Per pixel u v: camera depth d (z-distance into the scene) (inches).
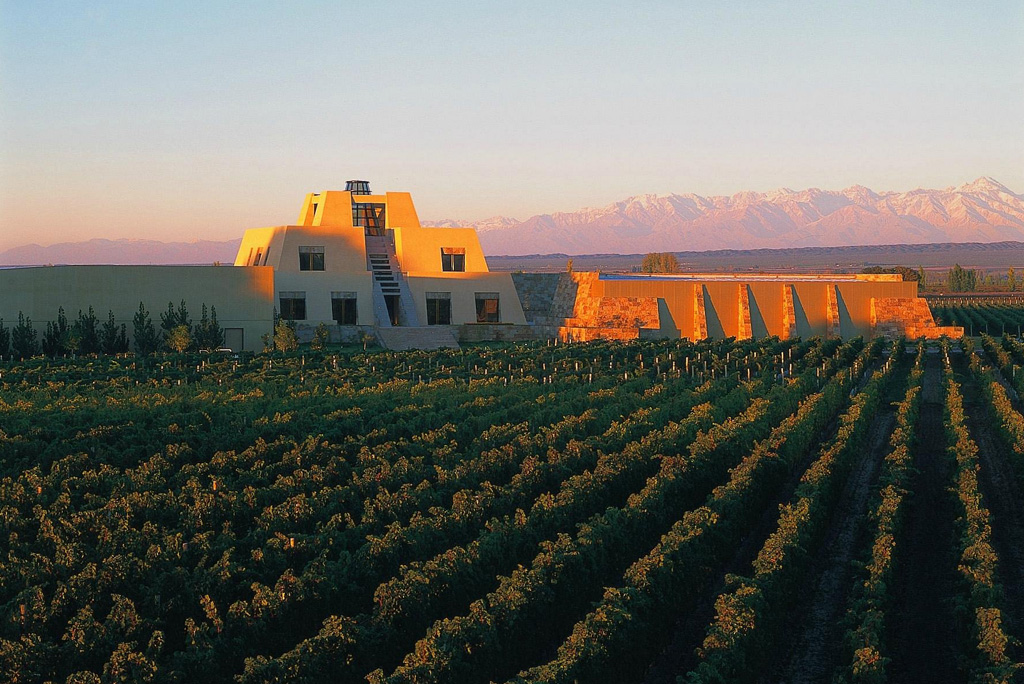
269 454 2268.7
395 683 1248.8
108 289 4726.9
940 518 2091.5
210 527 1784.0
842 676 1331.2
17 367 3715.6
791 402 3240.7
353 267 5620.1
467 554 1598.2
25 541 1726.1
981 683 1289.4
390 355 4284.0
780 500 2308.1
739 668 1337.4
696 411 2886.3
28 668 1278.3
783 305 5861.2
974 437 2997.0
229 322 4909.0
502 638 1403.8
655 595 1510.8
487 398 3095.5
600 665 1328.7
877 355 5123.0
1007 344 5196.9
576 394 3245.6
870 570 1632.6
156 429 2440.9
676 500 2076.8
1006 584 1704.0
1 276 5044.3
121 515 1750.7
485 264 5994.1
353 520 1879.9
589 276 5733.3
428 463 2299.5
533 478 2096.5
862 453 2792.8
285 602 1439.5
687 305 5684.1
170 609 1448.1
